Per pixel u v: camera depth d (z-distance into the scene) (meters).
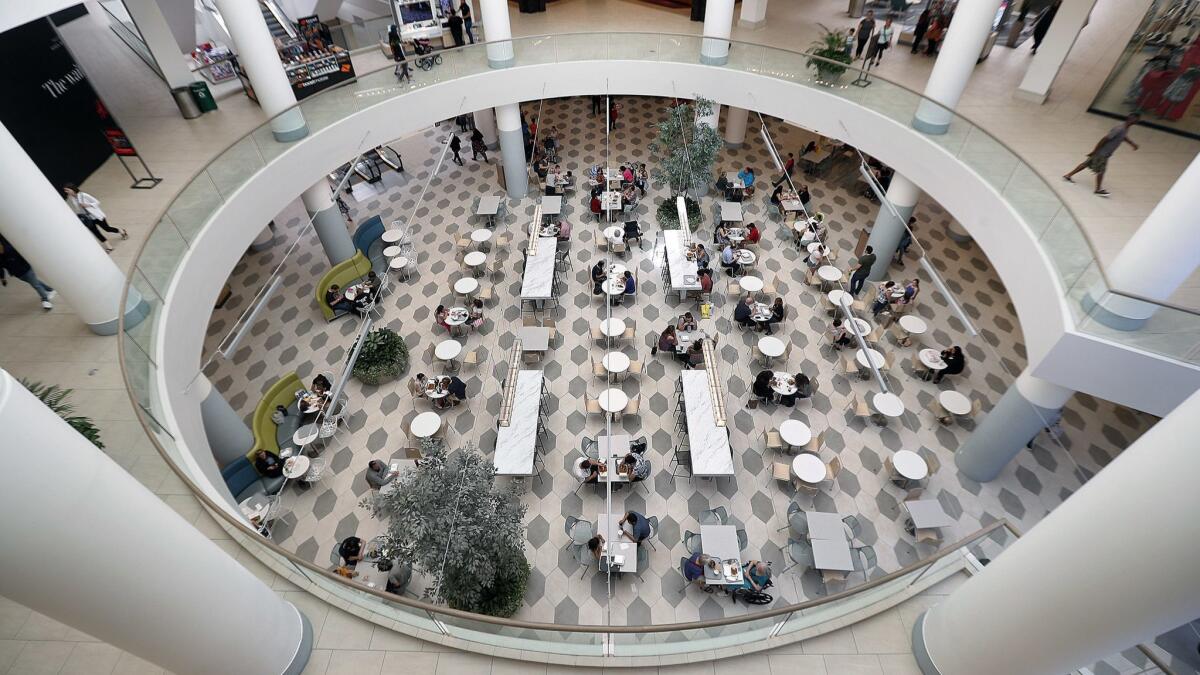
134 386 6.37
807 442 9.41
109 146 11.23
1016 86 12.00
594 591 8.22
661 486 9.43
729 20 13.05
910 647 5.08
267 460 9.38
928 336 11.73
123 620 3.37
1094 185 8.89
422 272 13.92
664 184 16.50
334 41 14.05
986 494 9.20
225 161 9.34
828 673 4.98
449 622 5.04
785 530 8.85
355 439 10.29
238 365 11.75
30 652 4.96
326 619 5.16
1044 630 3.52
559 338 12.09
